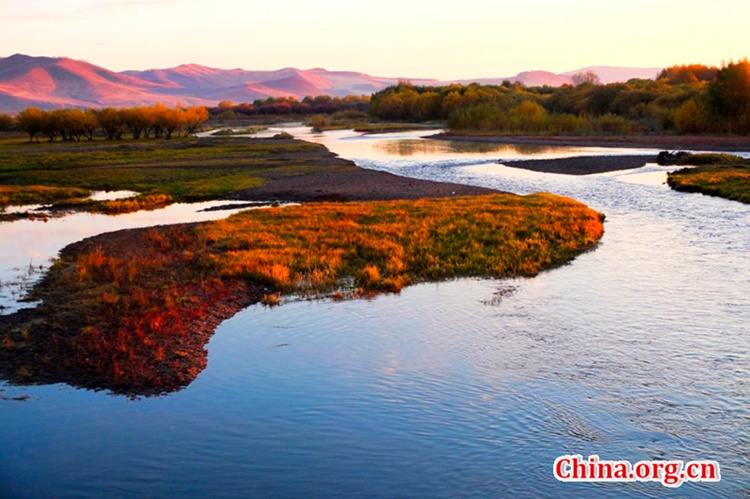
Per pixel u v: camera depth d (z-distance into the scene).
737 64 76.00
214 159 61.94
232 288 17.34
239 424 9.83
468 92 150.00
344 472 8.51
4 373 11.83
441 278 18.55
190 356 12.62
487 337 13.44
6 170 53.75
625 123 86.50
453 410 10.12
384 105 168.00
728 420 9.70
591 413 9.95
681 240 22.97
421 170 50.50
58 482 8.41
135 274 18.52
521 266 19.12
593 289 16.97
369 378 11.44
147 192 40.03
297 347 13.15
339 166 52.53
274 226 25.48
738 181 36.50
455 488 8.13
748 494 7.92
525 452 8.90
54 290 17.31
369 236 23.31
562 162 54.12
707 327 13.73
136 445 9.27
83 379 11.55
